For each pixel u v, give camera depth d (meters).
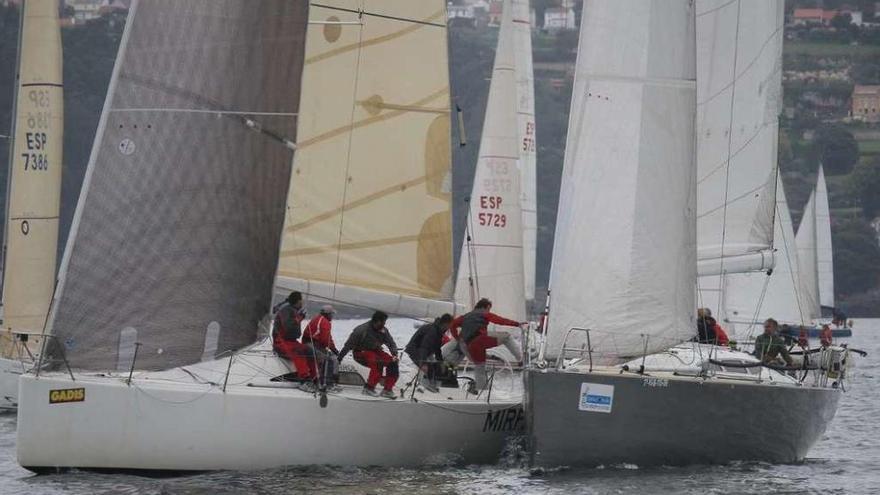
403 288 70.00
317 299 69.12
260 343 63.66
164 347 61.97
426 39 70.69
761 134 83.06
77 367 61.19
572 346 65.12
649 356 66.81
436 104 70.69
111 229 61.53
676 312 65.06
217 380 62.56
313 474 62.59
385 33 70.38
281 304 68.50
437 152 70.62
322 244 69.38
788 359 72.25
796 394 67.50
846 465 71.44
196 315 62.38
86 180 61.47
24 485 59.72
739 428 65.88
